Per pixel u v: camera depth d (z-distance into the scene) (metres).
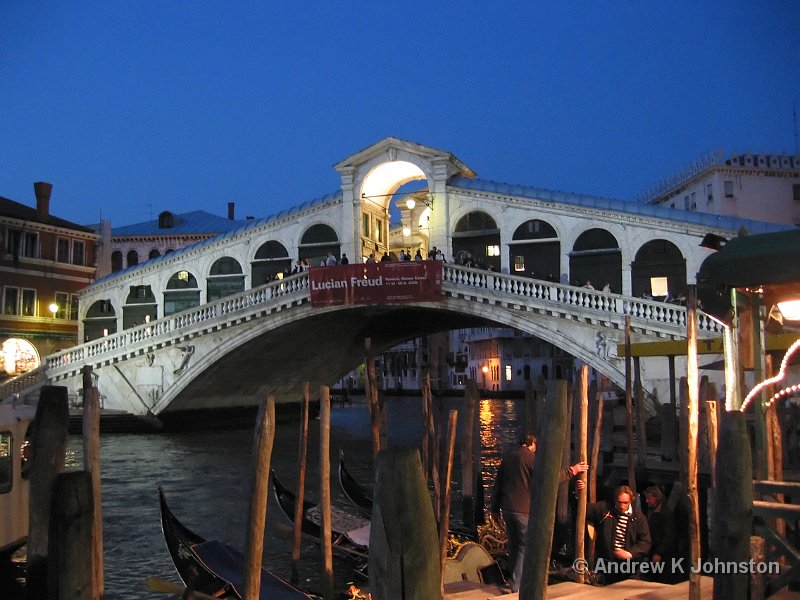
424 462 9.65
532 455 8.09
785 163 41.41
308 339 31.61
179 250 34.41
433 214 30.09
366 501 13.35
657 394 22.69
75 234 37.44
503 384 65.44
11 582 10.31
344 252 31.03
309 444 27.64
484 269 28.08
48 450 4.96
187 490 17.28
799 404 10.98
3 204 36.34
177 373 29.72
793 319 7.05
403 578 2.85
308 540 11.58
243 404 34.59
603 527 8.70
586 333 24.25
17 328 34.56
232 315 28.44
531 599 3.52
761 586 4.49
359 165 31.00
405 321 32.53
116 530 13.47
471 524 11.80
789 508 4.24
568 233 28.34
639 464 11.79
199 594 7.93
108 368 30.83
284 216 32.38
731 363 6.28
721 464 3.86
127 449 25.05
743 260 5.55
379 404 9.95
